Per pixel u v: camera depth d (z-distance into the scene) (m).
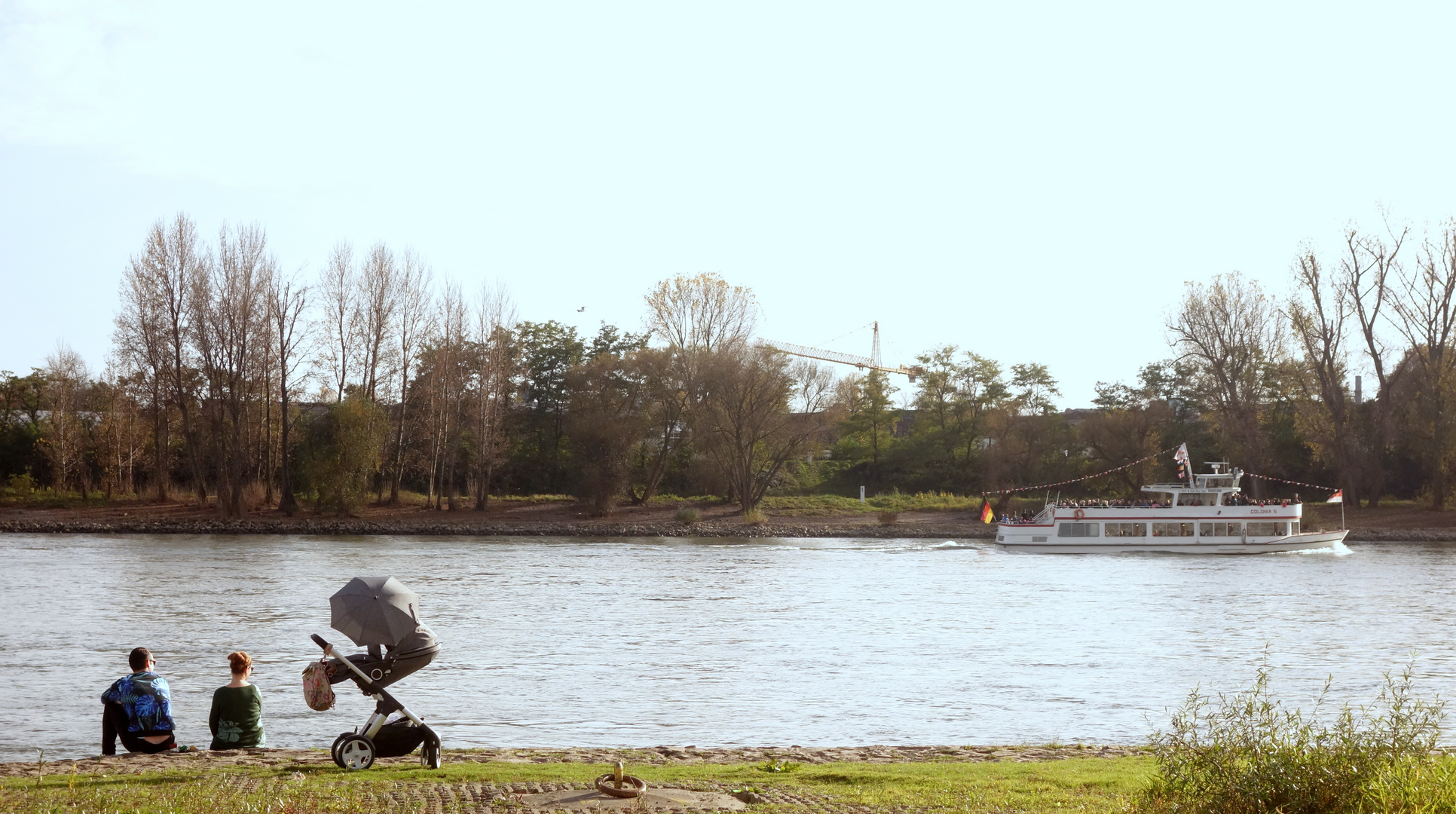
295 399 96.69
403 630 15.21
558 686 28.80
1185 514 76.06
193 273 90.00
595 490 96.69
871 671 31.39
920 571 63.16
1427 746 14.17
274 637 36.06
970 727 24.55
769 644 35.97
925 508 103.62
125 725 17.39
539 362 116.38
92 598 45.50
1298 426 96.88
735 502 104.69
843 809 13.46
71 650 33.41
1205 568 65.12
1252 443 97.06
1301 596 50.59
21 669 30.39
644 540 84.50
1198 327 98.94
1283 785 12.80
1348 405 96.56
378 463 94.81
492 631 38.25
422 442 101.19
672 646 35.53
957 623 41.53
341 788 14.10
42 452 99.88
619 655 33.69
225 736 17.88
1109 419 103.94
